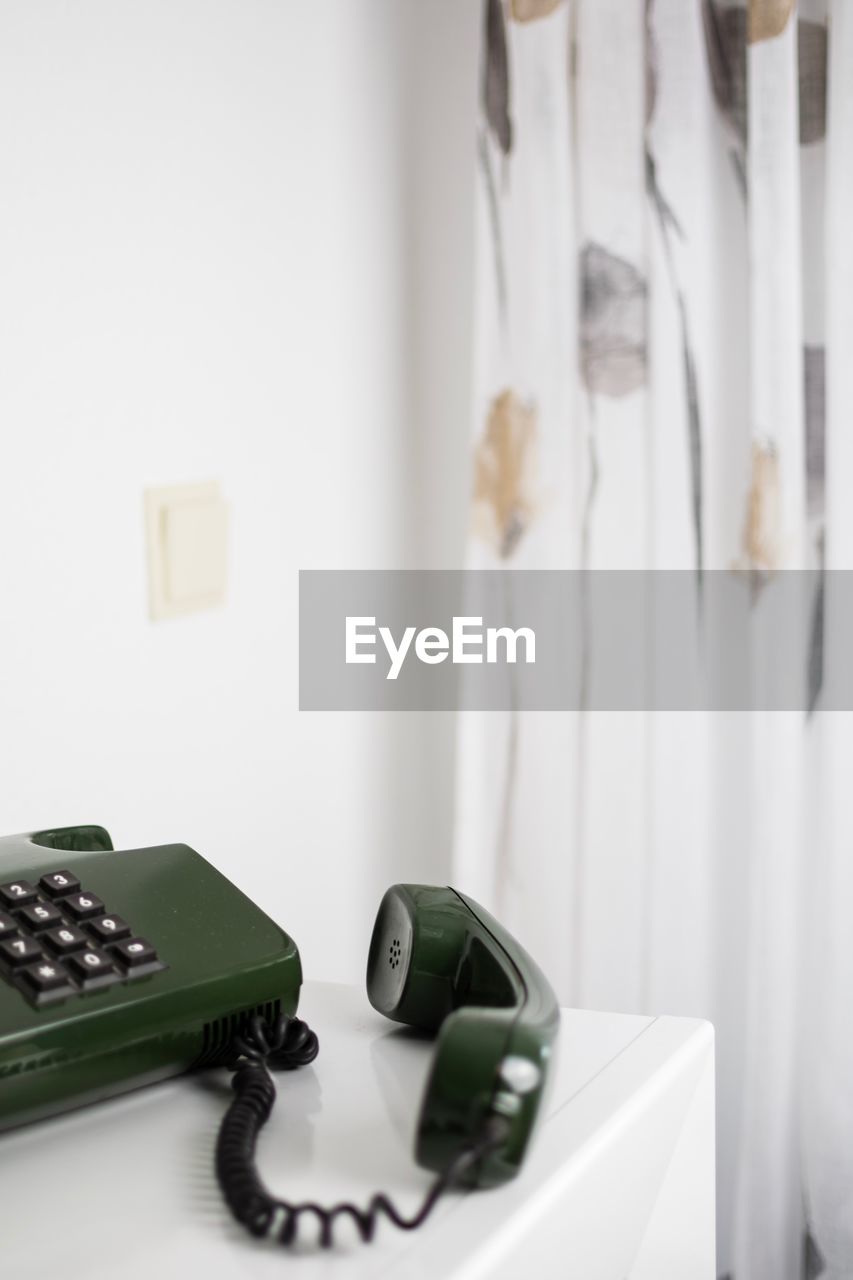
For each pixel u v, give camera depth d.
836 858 1.02
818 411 1.03
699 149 1.01
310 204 1.06
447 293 1.24
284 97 1.02
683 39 1.00
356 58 1.10
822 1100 1.04
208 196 0.96
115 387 0.90
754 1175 1.05
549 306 1.09
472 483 1.14
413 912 0.56
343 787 1.18
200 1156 0.46
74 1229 0.40
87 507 0.88
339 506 1.14
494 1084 0.41
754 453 1.01
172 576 0.95
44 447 0.85
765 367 0.99
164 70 0.91
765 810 1.03
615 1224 0.48
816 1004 1.05
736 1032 1.12
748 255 1.03
